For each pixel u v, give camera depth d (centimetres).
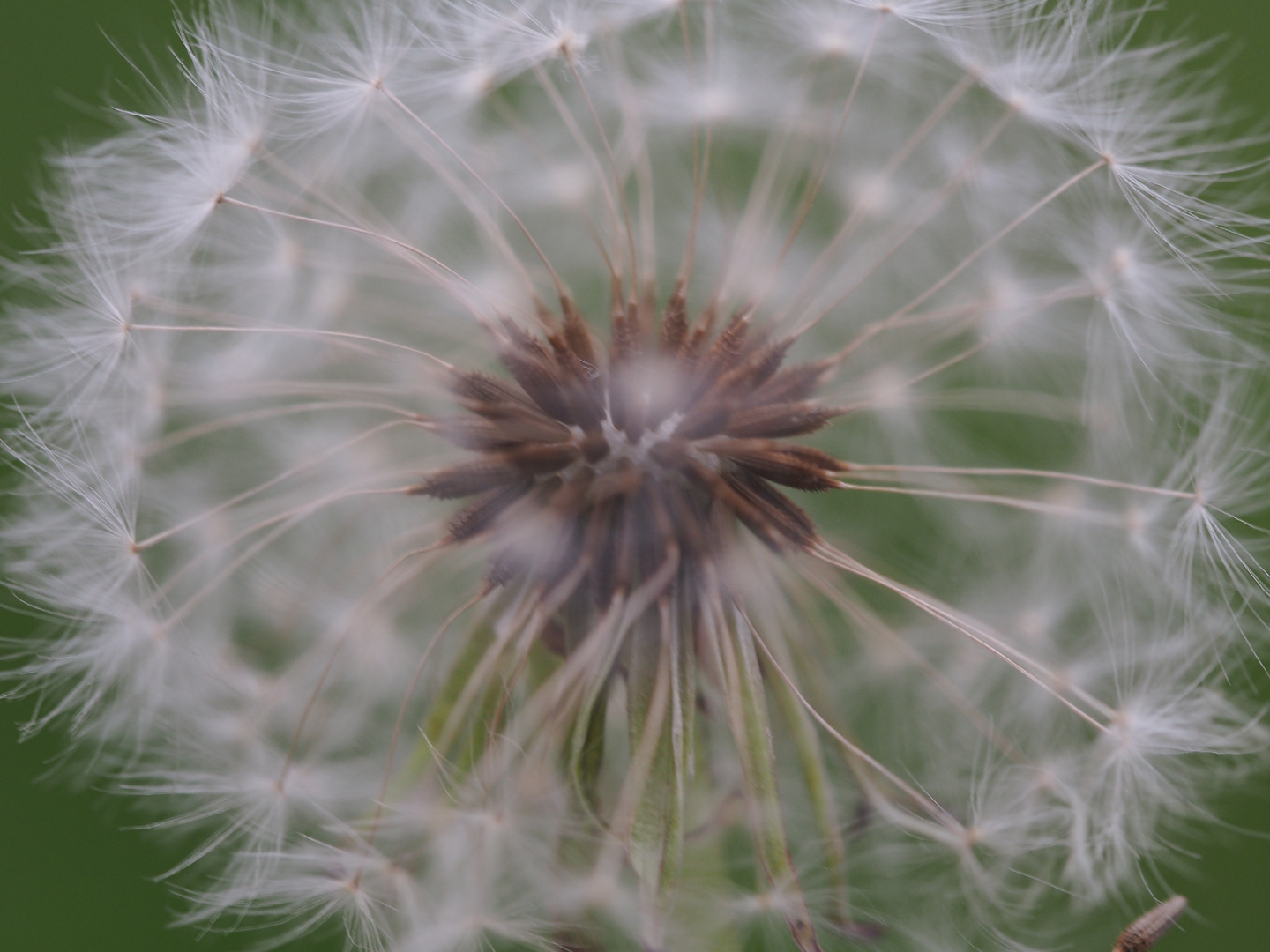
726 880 5
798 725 5
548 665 5
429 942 5
